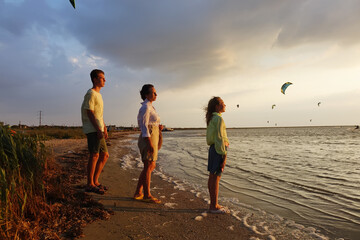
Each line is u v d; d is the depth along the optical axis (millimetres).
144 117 3484
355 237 2600
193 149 14141
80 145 11930
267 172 6492
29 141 4105
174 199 3932
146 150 3543
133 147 14953
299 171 6656
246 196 4254
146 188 3646
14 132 3656
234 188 4832
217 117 3334
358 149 14117
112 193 3980
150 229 2672
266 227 2855
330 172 6496
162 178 5703
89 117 3789
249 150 13492
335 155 10820
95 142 3854
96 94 3879
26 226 2176
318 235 2654
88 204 3223
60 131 23656
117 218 2928
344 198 4086
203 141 24422
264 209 3547
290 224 2959
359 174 6207
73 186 4082
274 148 14953
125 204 3480
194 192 4414
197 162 8500
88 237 2367
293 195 4301
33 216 2570
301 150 13516
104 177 5273
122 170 6328
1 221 2029
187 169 7035
